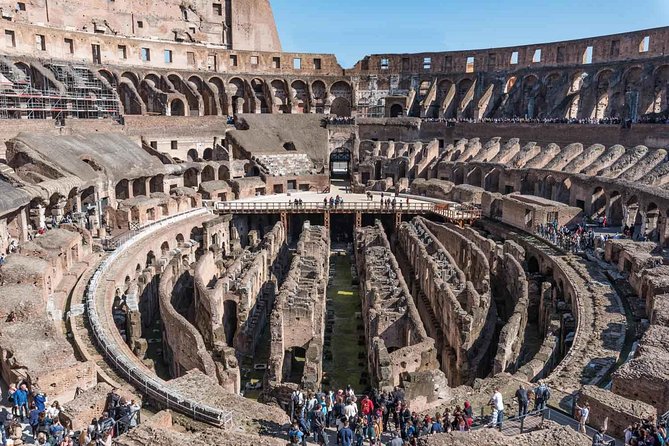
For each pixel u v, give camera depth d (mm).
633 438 19422
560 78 90312
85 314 33469
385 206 72500
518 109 96125
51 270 36719
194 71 98000
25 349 24078
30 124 63625
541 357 30453
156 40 100062
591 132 73688
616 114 83250
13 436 19766
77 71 81750
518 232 59094
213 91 97312
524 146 76688
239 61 103125
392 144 91312
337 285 56406
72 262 42562
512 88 96812
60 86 75125
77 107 77438
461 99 103438
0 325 26125
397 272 43469
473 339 34500
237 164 83375
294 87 106812
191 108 96188
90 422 20656
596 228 56094
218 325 35969
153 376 25688
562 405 24109
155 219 62688
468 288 38594
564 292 42438
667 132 64188
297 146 91375
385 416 24078
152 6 99562
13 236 45719
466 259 54188
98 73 83625
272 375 31703
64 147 60969
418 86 106812
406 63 107562
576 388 25906
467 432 18547
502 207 64500
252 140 89562
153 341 40969
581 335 31875
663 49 78125
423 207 71938
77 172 56719
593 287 39500
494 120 89750
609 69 84438
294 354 36156
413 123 96875
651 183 53281
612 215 57812
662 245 47062
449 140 94625
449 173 82812
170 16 101938
